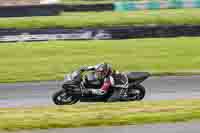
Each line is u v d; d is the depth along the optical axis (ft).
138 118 130.21
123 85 159.22
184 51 262.26
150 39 284.61
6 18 336.29
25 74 220.43
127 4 370.53
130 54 259.19
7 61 247.70
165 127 124.36
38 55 258.57
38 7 344.90
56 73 222.69
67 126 124.77
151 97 168.86
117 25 318.86
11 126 124.36
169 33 284.61
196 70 223.10
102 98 160.25
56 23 321.32
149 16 340.39
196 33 286.05
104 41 284.20
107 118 130.62
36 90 184.14
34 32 281.13
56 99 155.94
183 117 131.85
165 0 412.98
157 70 228.63
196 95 171.22
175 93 174.50
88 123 126.62
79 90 156.35
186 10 366.22
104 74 158.51
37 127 123.95
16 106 160.15
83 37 284.61
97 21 326.03
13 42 280.51
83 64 243.19
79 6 359.87
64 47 272.51
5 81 205.57
